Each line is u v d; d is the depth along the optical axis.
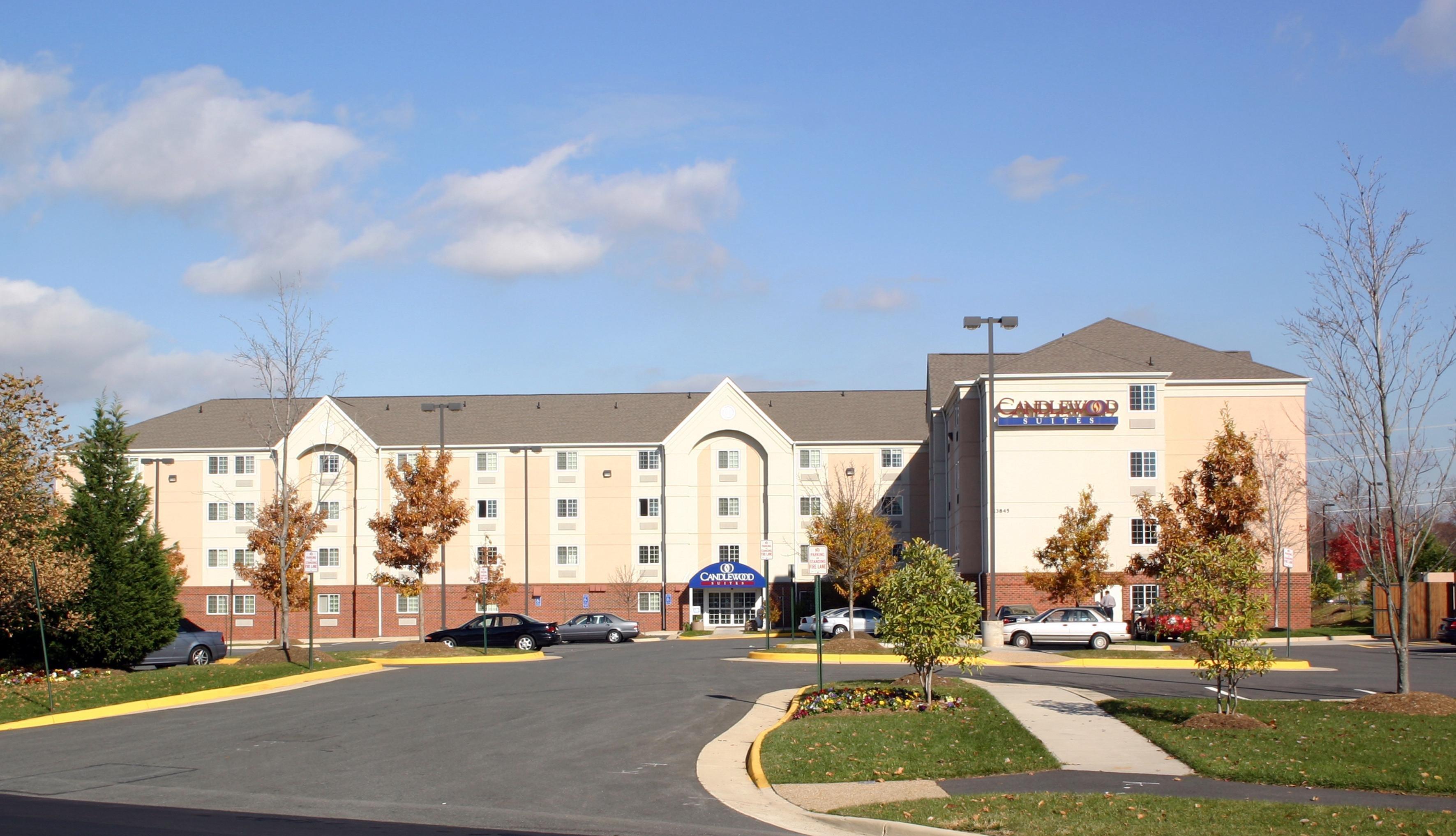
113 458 32.03
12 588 26.53
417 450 67.44
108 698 23.61
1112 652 33.00
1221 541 18.33
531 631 44.91
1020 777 14.22
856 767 15.05
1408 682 20.80
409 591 40.88
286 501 33.94
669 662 34.25
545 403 71.75
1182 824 11.48
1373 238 19.66
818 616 22.83
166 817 12.88
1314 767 13.98
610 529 67.31
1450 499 29.48
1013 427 52.66
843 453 67.12
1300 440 52.09
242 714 21.95
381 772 15.74
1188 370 53.91
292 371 35.22
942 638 19.78
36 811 13.18
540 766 16.16
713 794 14.27
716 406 66.94
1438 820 11.44
